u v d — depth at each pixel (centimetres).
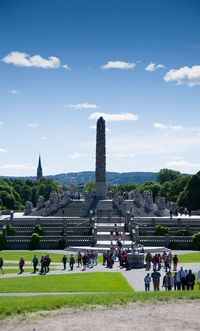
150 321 3681
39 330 3447
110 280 6700
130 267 8125
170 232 12369
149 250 10462
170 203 18038
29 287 5978
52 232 12250
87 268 8112
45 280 6644
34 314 3816
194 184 19162
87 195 16525
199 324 3628
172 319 3744
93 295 4603
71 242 11400
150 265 8175
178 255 10056
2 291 5672
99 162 17062
